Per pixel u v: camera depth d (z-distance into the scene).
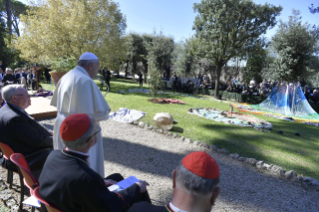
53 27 13.30
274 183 3.92
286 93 12.10
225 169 4.32
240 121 8.68
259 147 5.81
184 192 1.05
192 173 1.03
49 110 6.92
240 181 3.87
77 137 1.50
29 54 13.84
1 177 3.29
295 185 3.92
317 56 12.87
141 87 18.72
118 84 20.38
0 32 20.72
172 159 4.61
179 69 25.80
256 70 20.50
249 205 3.15
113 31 15.26
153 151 4.96
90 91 2.30
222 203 3.13
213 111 10.55
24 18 13.73
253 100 15.04
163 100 11.96
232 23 14.85
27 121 2.78
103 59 15.75
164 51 25.28
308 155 5.55
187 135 6.28
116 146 5.08
